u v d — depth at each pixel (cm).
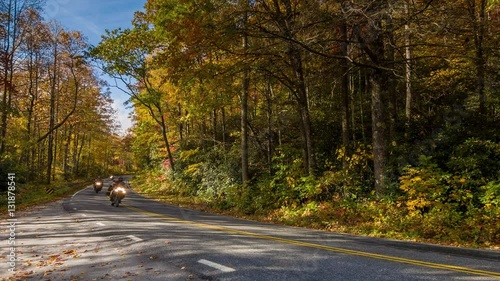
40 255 791
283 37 1337
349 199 1459
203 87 1855
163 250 786
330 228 1284
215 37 1376
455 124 1495
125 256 754
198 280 565
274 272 595
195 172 2848
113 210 1819
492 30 1420
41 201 2484
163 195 3219
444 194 1233
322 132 2166
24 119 3594
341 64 1650
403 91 2203
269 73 1691
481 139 1313
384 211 1269
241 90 1806
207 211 2005
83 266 686
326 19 1317
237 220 1531
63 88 4091
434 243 972
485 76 1523
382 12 1170
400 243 891
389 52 1553
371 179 1541
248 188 2020
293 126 2445
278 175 1917
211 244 850
